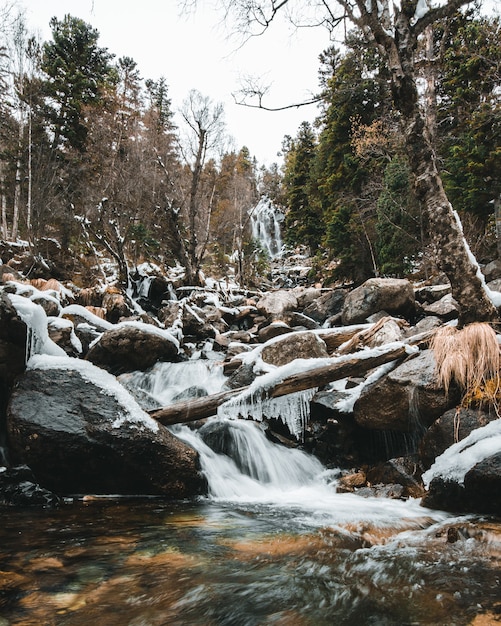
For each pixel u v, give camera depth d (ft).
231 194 107.24
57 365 18.52
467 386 15.88
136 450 16.29
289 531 12.23
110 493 16.67
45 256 65.26
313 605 7.83
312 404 21.91
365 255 63.77
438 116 54.85
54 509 14.48
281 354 24.45
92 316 37.68
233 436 20.61
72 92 80.02
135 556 10.19
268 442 21.20
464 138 46.47
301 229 95.04
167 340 32.78
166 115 124.98
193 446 19.52
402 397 17.53
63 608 7.70
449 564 9.43
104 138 73.51
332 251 70.59
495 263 39.24
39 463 15.96
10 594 8.20
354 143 60.49
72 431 16.03
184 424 21.26
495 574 8.84
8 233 95.45
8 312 18.24
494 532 10.61
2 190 82.33
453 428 15.38
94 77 86.99
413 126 19.54
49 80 81.56
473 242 48.32
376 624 7.08
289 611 7.62
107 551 10.50
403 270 56.54
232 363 28.68
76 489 16.51
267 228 157.48
